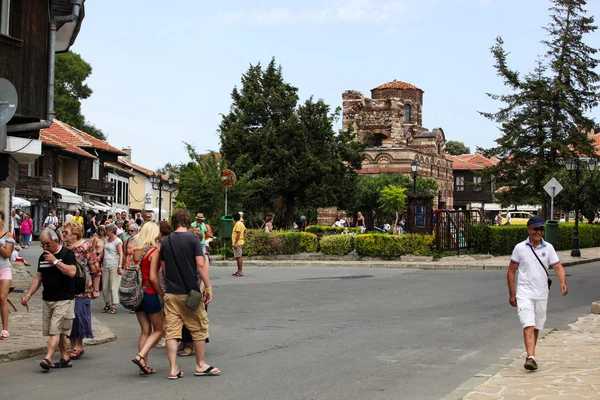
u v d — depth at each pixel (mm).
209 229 21672
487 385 7680
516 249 9102
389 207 54812
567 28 46312
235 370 8945
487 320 13406
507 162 47812
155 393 7711
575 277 22516
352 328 12484
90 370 9109
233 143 51281
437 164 73000
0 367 9297
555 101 45656
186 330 10055
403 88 73625
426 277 22188
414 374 8625
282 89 52750
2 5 15297
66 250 9258
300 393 7652
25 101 15820
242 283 20547
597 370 8484
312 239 32188
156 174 47406
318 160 51594
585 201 45219
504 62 46938
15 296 16984
